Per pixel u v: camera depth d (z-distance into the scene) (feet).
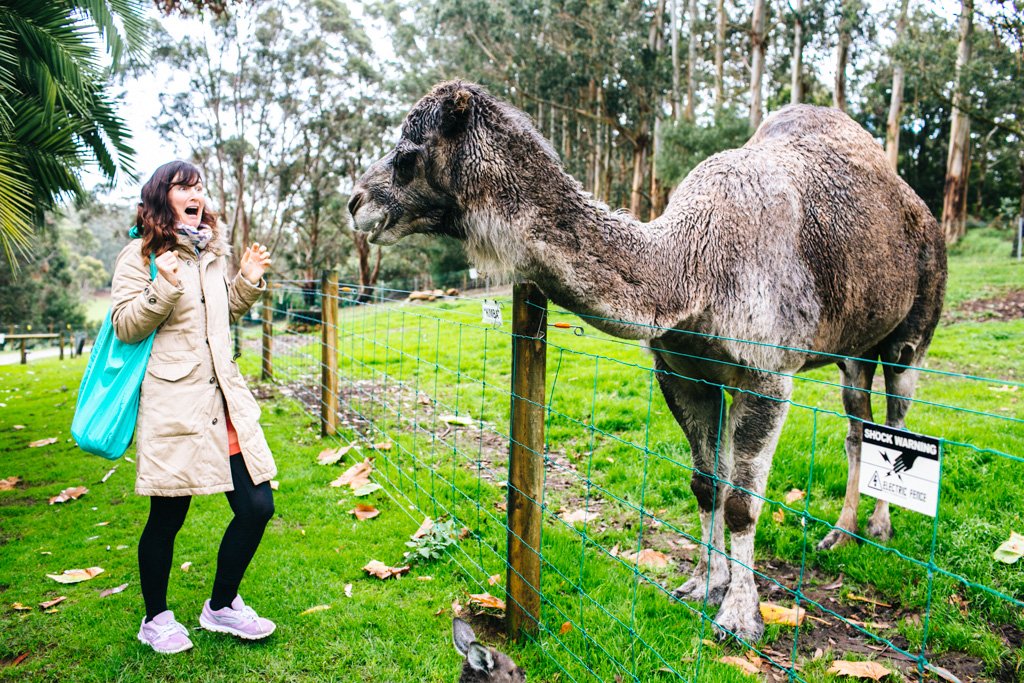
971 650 9.66
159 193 8.82
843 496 15.05
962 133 79.25
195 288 9.02
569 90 83.10
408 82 112.57
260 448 9.44
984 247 71.67
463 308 47.96
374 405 23.13
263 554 12.68
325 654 9.71
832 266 10.98
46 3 21.90
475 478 15.99
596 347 30.58
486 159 9.52
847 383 13.32
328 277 19.99
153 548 9.43
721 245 10.05
